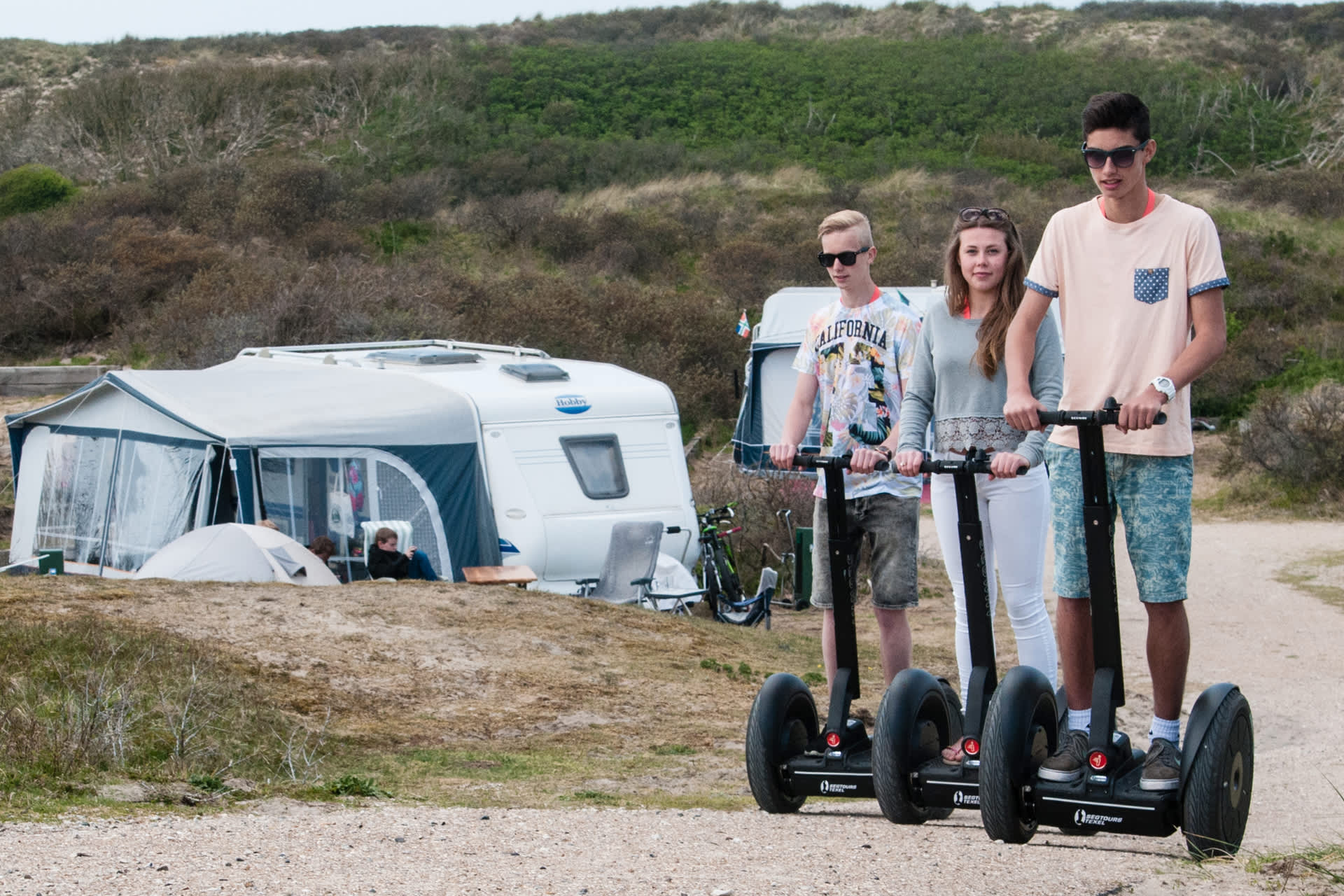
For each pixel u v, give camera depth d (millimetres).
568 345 31469
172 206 42000
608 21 75625
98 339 32531
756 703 5645
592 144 51219
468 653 10938
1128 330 4641
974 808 5062
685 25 74500
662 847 5098
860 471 5086
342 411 15391
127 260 34250
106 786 6484
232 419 15039
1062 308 4816
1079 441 4699
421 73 57406
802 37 71188
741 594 17328
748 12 77125
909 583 6289
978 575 5000
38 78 65438
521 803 7078
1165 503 4625
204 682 8602
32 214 41312
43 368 28562
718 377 31844
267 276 31875
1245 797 4965
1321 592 18547
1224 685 4895
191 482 15273
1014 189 47594
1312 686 12930
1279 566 20562
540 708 9938
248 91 55000
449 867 4695
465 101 56406
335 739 8562
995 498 5730
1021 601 5777
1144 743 10273
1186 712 11438
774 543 19922
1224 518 26016
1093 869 4629
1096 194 46625
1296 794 7844
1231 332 36969
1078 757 4770
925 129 55344
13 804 5770
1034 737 4828
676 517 16375
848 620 5426
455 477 15594
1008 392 4727
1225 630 16109
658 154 49969
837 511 5297
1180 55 66438
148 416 16016
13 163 50031
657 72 60625
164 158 50906
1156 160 54188
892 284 38125
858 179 48594
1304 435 27562
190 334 29672
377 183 44500
